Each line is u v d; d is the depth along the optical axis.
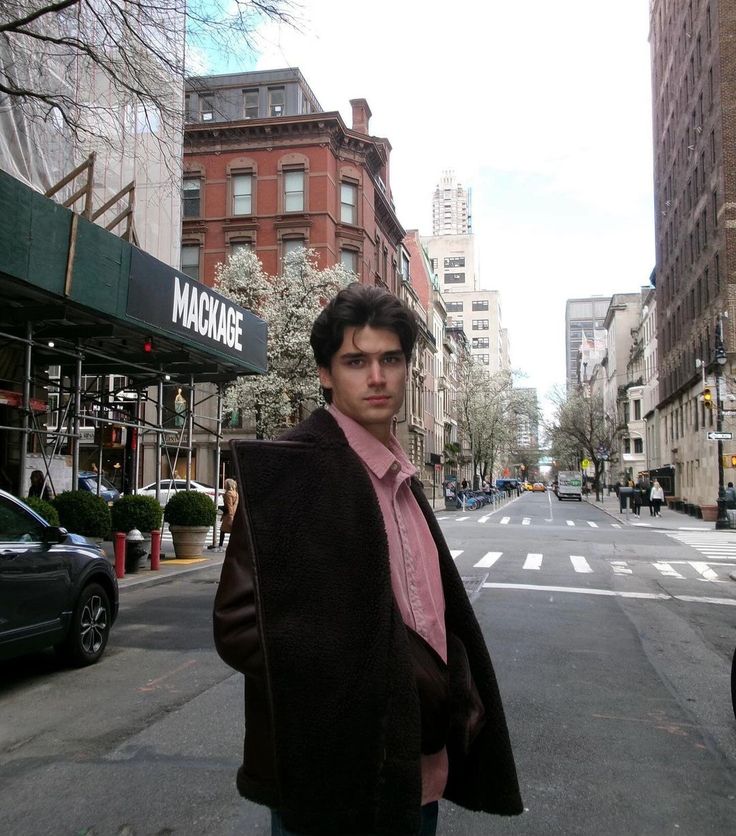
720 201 36.50
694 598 11.66
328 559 1.50
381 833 1.42
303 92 42.09
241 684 6.20
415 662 1.59
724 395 31.45
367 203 42.16
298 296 33.22
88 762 4.42
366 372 1.72
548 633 8.55
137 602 10.45
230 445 1.58
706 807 3.94
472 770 1.83
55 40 9.63
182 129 12.38
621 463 86.88
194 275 39.88
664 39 54.69
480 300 165.25
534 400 77.75
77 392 13.03
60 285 10.11
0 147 14.09
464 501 50.22
